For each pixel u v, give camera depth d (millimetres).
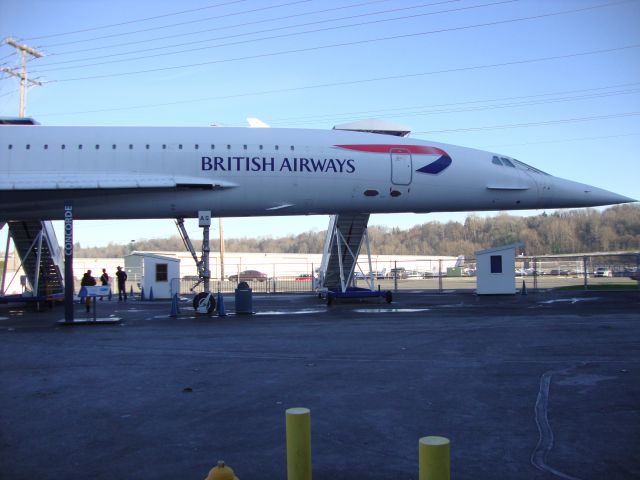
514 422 6125
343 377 8344
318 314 17172
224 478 3137
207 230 17859
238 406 6852
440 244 116438
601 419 6207
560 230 102062
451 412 6520
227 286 44438
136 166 17172
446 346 10922
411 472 4762
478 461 4992
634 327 13203
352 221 21500
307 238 141750
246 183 17766
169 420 6305
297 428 3498
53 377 8516
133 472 4797
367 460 5043
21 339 12398
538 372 8562
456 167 19094
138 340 12141
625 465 4883
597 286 29562
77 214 17984
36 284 21281
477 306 19062
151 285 27969
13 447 5449
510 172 19438
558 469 4801
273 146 18062
